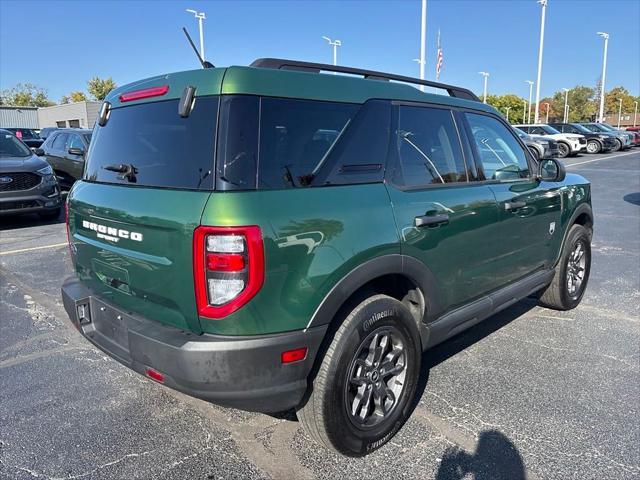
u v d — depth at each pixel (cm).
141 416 318
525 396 339
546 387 351
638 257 706
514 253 388
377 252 264
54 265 662
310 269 237
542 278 439
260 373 230
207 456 279
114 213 268
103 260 286
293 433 301
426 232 295
